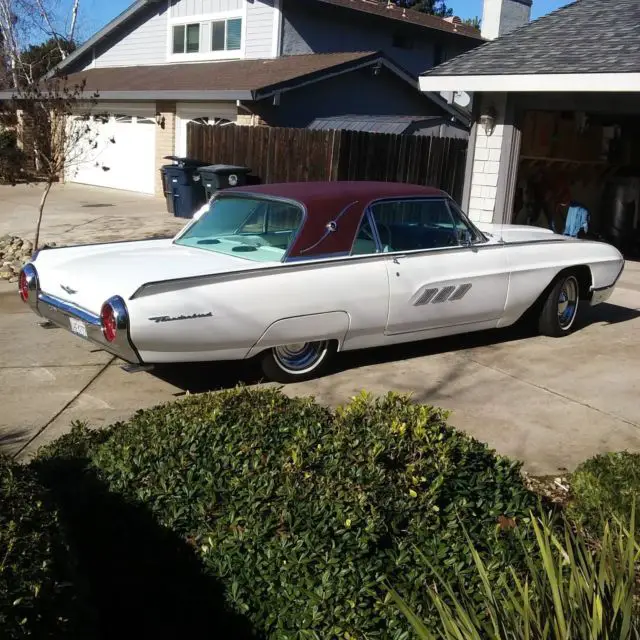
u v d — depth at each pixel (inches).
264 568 104.7
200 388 233.1
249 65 761.0
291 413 138.3
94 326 208.7
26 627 75.0
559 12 495.2
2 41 1197.1
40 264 241.1
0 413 209.6
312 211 230.5
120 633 110.2
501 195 455.2
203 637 107.3
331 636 96.2
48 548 84.7
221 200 258.2
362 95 748.0
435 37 976.9
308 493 111.5
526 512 121.1
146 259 231.1
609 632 80.5
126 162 852.0
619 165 561.9
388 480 117.2
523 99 437.7
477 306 264.8
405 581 102.7
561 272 293.0
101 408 215.2
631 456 157.9
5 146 463.8
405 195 251.9
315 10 798.5
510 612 84.5
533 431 207.2
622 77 366.0
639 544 102.2
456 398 231.1
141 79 809.5
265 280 215.3
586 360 273.1
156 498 115.9
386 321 242.2
